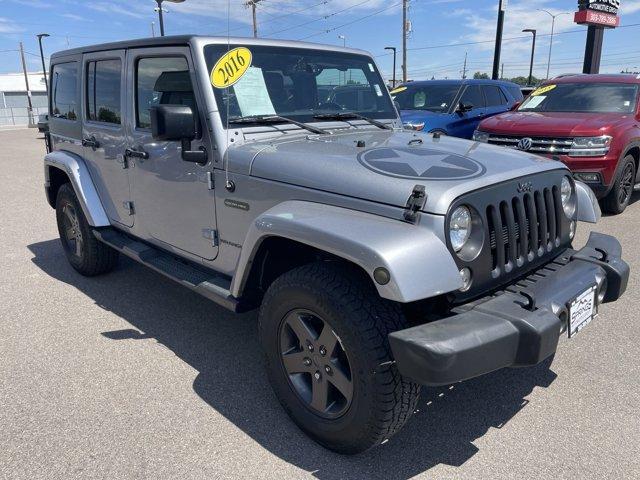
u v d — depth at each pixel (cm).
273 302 265
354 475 247
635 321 398
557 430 277
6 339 385
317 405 260
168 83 343
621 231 639
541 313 229
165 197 362
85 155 465
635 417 286
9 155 1733
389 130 379
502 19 1611
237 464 254
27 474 247
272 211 264
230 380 329
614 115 751
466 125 980
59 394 313
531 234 271
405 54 3212
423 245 218
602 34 1645
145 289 482
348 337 230
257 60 337
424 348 204
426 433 277
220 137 307
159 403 304
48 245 634
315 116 358
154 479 244
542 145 710
